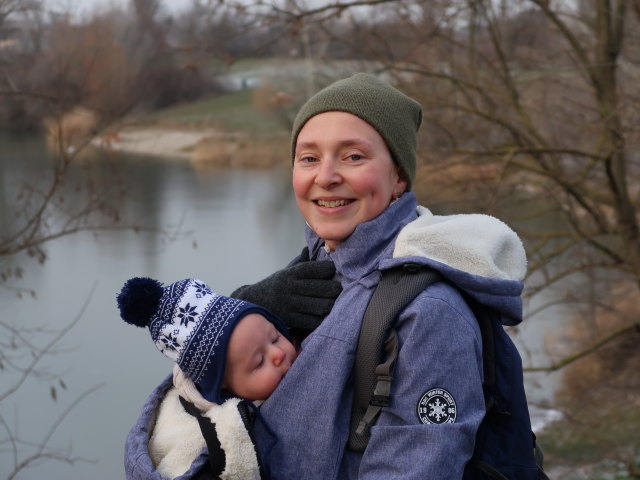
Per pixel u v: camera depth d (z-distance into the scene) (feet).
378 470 4.93
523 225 29.07
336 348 5.24
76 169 28.78
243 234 45.47
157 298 5.76
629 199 23.09
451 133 21.84
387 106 5.71
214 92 71.67
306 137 5.77
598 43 22.24
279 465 5.27
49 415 24.95
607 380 27.99
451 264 5.36
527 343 30.99
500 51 22.75
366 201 5.65
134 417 25.03
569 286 25.22
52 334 30.27
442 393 4.96
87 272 37.47
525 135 22.43
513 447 5.32
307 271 5.90
